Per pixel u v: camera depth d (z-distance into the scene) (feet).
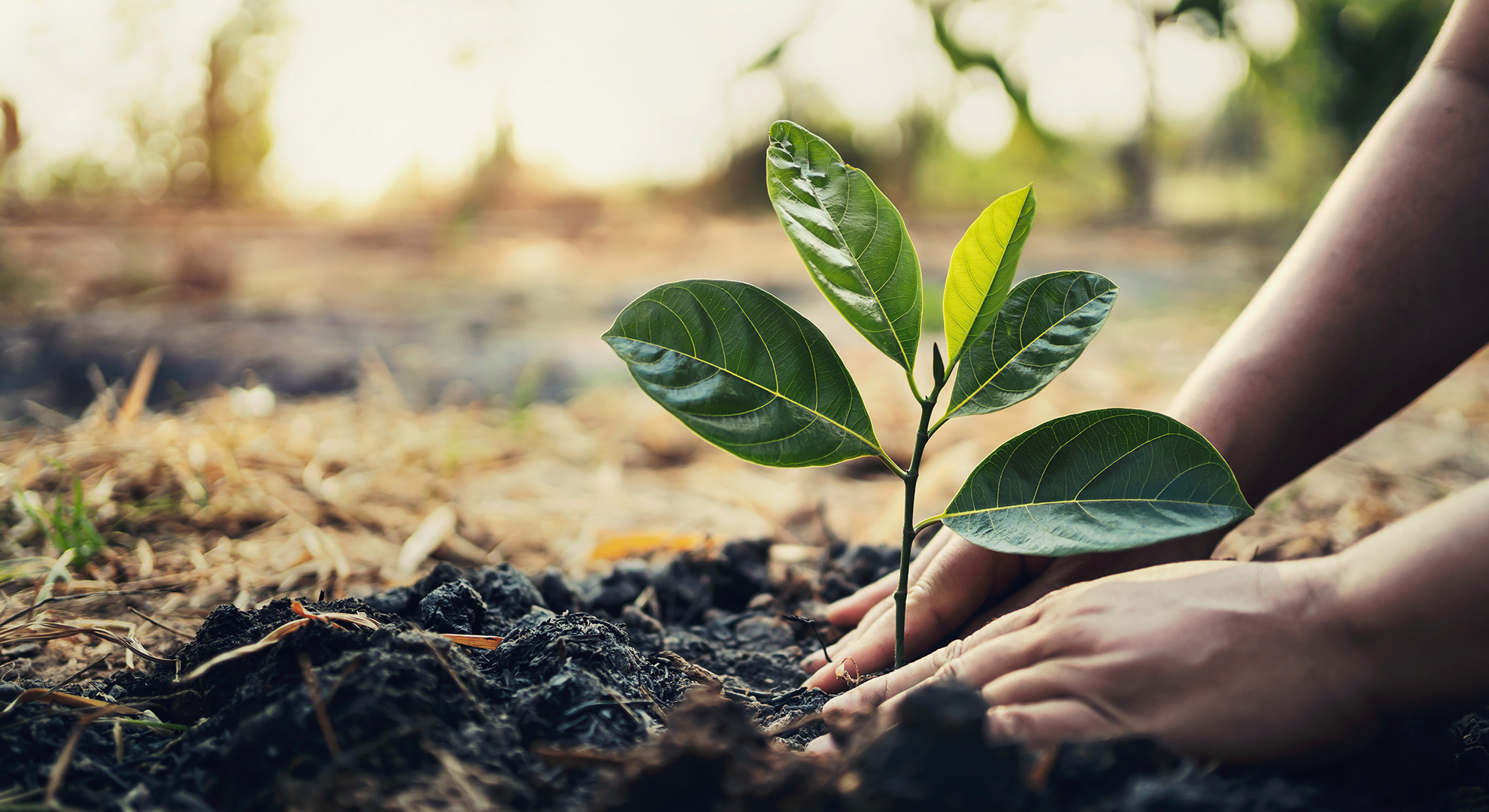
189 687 2.24
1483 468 4.62
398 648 2.14
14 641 2.42
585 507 4.27
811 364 2.15
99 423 4.35
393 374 7.02
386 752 2.01
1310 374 2.37
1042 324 2.16
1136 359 8.10
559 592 2.84
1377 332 2.37
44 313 8.92
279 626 2.28
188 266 11.03
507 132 23.36
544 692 2.15
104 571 3.02
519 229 18.89
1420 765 2.10
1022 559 2.44
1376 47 11.64
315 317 9.36
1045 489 2.13
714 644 2.76
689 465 5.36
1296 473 2.45
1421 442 5.16
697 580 3.02
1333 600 1.98
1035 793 1.90
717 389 2.13
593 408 6.32
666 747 1.95
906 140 26.86
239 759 2.02
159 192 17.88
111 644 2.66
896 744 1.89
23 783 2.06
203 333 7.86
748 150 27.32
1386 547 1.98
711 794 1.93
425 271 13.97
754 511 4.30
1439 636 1.93
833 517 4.27
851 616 2.69
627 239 18.66
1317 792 1.96
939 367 2.15
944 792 1.86
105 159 16.71
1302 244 2.48
